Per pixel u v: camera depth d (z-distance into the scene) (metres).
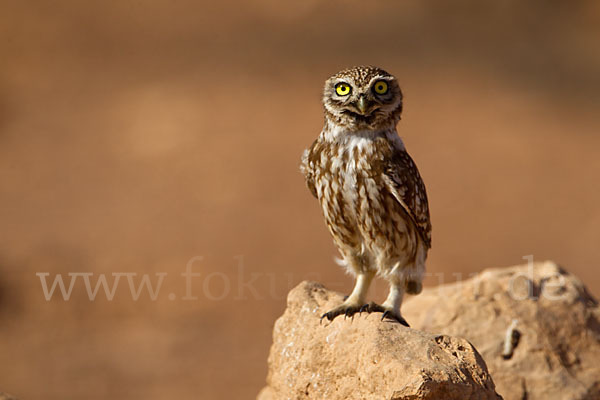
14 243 21.80
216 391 15.08
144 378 15.54
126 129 30.55
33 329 17.66
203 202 24.86
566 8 44.22
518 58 39.47
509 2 44.31
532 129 32.31
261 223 23.42
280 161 28.00
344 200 7.39
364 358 6.23
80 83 34.69
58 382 15.38
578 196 26.70
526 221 24.61
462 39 41.00
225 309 18.59
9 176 26.47
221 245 21.92
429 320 8.88
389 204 7.29
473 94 35.56
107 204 24.69
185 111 32.03
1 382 15.30
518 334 8.60
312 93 34.50
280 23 41.62
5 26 39.16
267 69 36.66
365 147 7.22
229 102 33.09
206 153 28.47
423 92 35.53
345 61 37.91
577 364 8.53
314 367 6.89
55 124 30.89
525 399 8.30
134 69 36.31
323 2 43.47
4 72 35.31
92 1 42.38
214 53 38.16
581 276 21.58
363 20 42.12
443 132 31.61
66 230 22.81
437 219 24.34
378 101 7.12
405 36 40.94
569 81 37.53
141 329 17.70
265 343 17.11
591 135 32.09
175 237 22.41
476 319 8.77
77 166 27.47
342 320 7.00
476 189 26.75
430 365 5.87
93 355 16.52
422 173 27.86
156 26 40.59
